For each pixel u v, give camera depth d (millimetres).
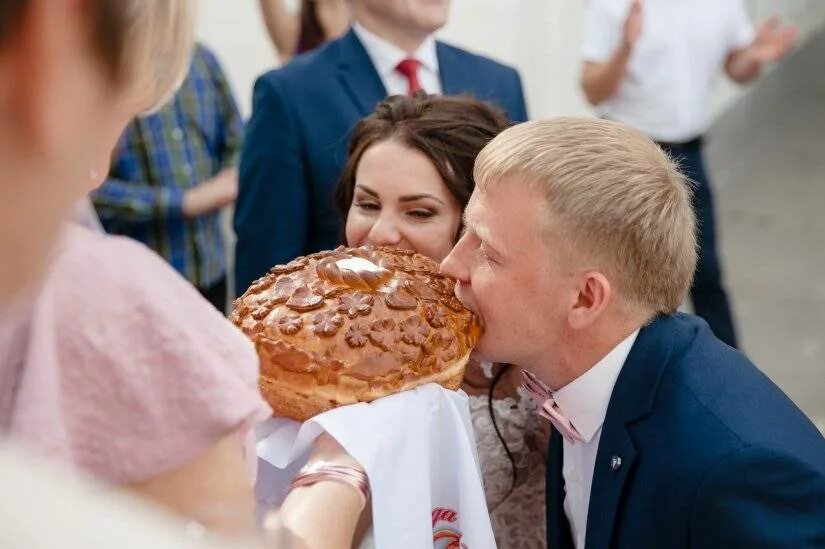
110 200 2705
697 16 3484
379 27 2246
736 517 1138
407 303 1167
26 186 489
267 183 2133
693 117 3508
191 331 680
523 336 1243
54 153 488
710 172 5648
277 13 3547
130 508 368
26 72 471
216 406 667
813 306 4340
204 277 2885
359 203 1544
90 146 523
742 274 4645
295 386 1107
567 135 1213
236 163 2912
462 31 4773
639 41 3455
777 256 4809
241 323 1166
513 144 1215
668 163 1261
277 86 2154
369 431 1058
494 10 4820
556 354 1265
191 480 681
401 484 1061
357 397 1103
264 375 1119
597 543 1263
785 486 1141
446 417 1143
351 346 1117
